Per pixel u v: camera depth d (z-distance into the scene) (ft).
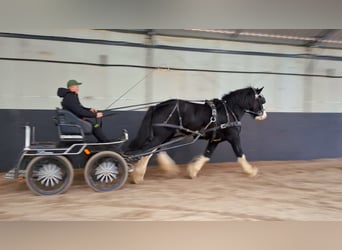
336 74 23.89
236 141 17.16
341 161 22.84
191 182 16.43
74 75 19.03
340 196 14.43
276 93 22.79
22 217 11.21
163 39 20.49
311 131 23.43
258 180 17.02
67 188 13.88
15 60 18.02
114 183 14.70
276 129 22.70
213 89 21.54
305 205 13.11
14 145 18.21
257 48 22.22
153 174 18.21
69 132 13.80
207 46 21.24
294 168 20.22
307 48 23.11
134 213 11.80
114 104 19.81
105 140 14.60
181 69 20.88
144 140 15.90
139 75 20.16
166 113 15.89
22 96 18.24
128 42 19.84
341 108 24.07
